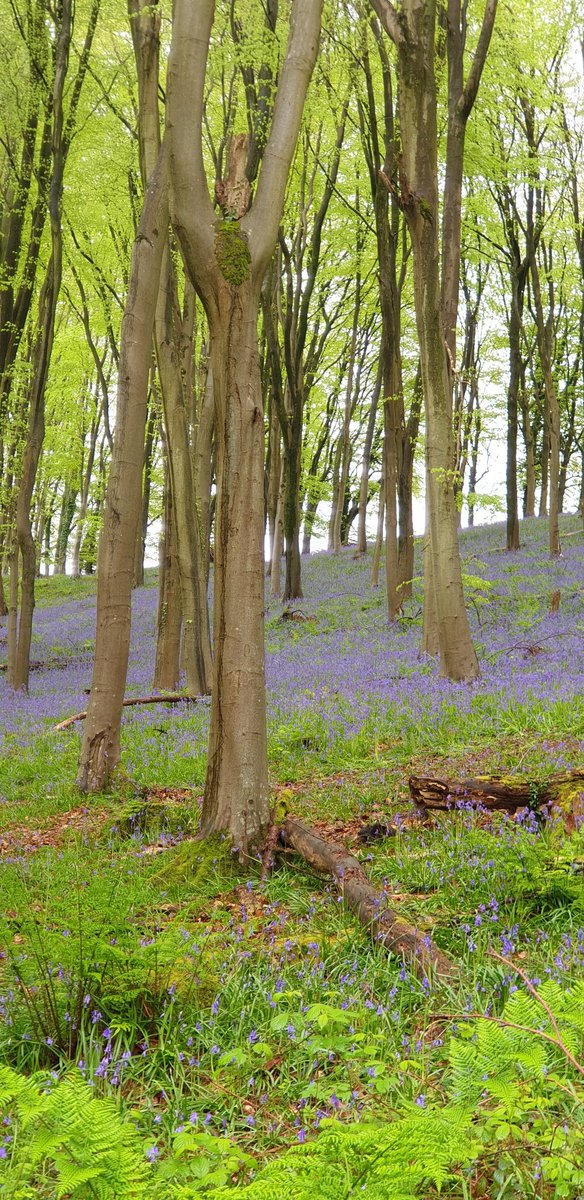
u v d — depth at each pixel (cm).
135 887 622
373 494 5194
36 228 2062
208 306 712
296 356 2697
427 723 1112
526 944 470
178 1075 377
